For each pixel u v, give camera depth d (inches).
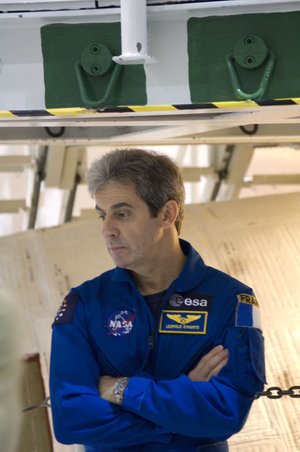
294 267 196.5
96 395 119.9
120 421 118.0
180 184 125.0
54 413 121.0
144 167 121.7
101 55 119.6
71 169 262.2
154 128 153.3
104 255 202.2
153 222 122.3
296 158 354.0
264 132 181.9
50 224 311.3
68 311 125.6
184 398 116.8
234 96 119.0
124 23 116.2
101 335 123.5
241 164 263.1
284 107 119.3
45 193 321.7
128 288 125.7
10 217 319.9
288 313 187.9
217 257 199.3
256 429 171.6
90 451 124.0
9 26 122.3
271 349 181.8
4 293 68.1
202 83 119.4
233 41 117.6
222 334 122.3
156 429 118.4
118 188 121.2
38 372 181.6
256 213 212.1
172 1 117.0
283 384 176.9
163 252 124.0
